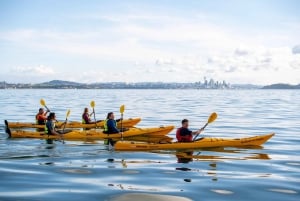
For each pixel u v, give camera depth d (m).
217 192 8.52
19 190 8.62
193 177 9.94
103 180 9.61
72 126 22.88
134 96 86.19
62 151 14.09
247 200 7.95
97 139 17.48
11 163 11.70
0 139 17.25
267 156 13.05
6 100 59.06
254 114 33.00
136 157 12.86
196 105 47.50
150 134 18.81
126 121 24.17
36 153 13.62
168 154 13.42
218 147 14.80
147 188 8.85
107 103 51.69
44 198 8.00
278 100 66.12
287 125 24.05
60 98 70.00
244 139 15.27
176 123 25.30
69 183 9.28
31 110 36.88
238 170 10.81
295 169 10.98
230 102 56.75
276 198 8.08
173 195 8.30
